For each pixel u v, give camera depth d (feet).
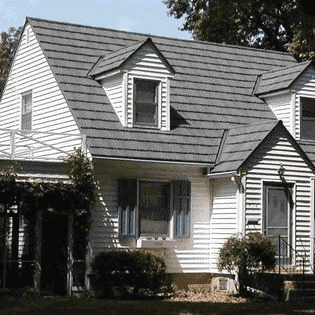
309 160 85.10
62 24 96.02
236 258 75.97
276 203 83.41
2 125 101.09
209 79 98.48
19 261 73.56
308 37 69.82
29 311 58.80
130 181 80.43
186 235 83.56
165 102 86.53
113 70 84.69
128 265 73.61
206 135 88.07
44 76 90.74
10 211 74.28
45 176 75.56
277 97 96.53
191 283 84.17
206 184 85.92
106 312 58.13
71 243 76.64
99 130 80.48
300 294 75.00
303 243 84.69
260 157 81.97
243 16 129.70
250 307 64.75
